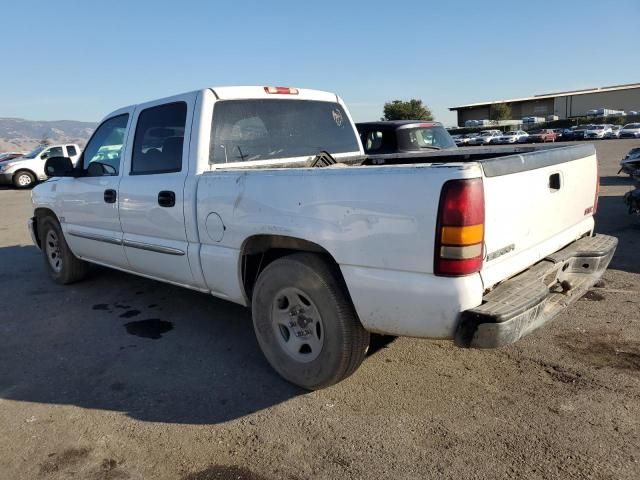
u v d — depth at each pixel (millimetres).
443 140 8984
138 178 4535
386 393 3443
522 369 3680
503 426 3029
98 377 3863
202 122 4055
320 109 4957
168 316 5062
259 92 4469
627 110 75250
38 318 5148
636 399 3238
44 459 2920
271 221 3391
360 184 2967
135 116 4680
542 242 3338
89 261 5676
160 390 3633
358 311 3082
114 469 2818
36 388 3727
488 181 2771
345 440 2973
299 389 3559
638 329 4246
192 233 4016
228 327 4727
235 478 2717
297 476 2705
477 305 2766
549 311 3146
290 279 3367
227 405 3402
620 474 2596
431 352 3980
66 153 22594
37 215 6340
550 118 72625
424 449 2859
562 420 3059
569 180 3574
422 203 2738
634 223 8539
